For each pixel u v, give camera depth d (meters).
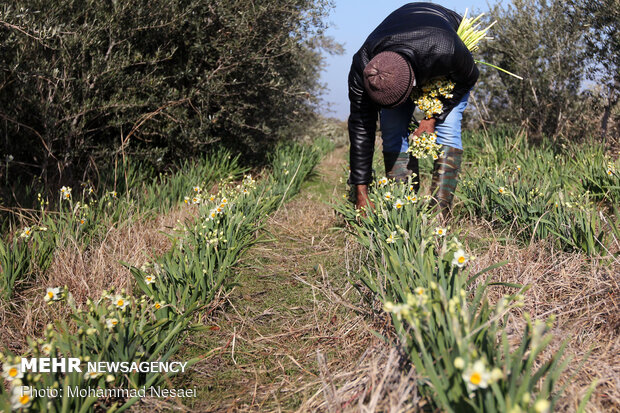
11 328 2.36
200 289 2.50
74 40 4.27
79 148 4.79
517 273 2.60
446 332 1.53
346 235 3.59
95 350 1.86
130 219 3.45
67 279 2.75
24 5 3.98
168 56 5.01
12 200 3.97
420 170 6.02
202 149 5.71
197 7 5.16
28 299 2.57
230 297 2.76
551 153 5.16
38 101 4.48
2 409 1.48
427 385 1.58
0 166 4.42
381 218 3.04
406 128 3.55
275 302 2.73
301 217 4.29
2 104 4.41
